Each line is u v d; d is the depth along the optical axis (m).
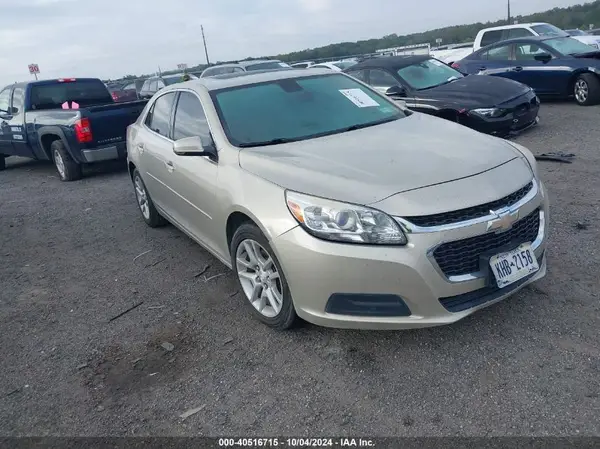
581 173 6.32
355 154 3.51
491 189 3.08
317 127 4.18
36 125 9.62
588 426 2.52
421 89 8.87
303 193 3.14
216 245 4.18
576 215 5.03
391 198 2.96
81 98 10.59
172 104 5.04
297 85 4.65
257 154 3.70
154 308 4.21
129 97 22.20
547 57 11.31
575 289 3.70
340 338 3.46
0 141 11.03
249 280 3.77
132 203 7.50
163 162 4.89
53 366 3.54
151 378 3.29
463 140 3.72
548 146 7.85
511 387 2.83
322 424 2.74
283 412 2.86
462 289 2.99
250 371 3.24
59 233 6.52
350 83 4.90
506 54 12.16
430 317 2.98
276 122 4.19
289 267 3.14
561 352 3.06
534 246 3.34
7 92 10.76
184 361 3.42
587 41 14.95
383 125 4.22
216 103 4.33
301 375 3.14
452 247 2.96
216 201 3.85
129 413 2.98
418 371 3.05
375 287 2.95
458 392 2.85
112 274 5.01
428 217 2.91
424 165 3.26
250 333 3.66
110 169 10.32
